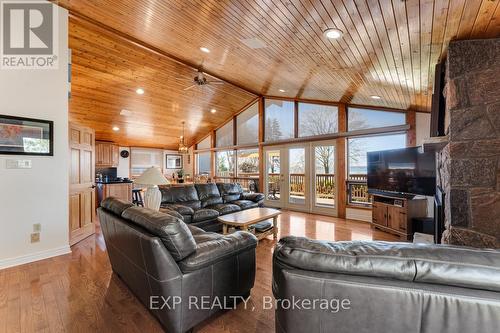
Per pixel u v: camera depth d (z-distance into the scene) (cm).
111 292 230
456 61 220
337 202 593
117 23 389
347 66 322
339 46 267
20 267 287
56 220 328
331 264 105
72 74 497
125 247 205
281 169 718
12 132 293
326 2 195
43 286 242
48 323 187
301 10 219
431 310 92
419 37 213
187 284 171
